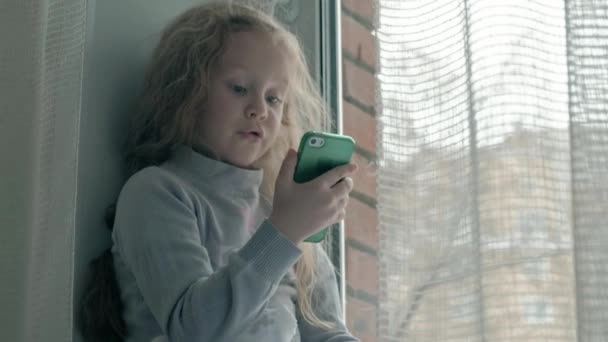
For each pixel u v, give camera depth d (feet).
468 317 3.43
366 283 4.23
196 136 3.83
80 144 3.75
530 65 3.36
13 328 3.32
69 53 3.39
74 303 3.65
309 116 4.30
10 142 3.41
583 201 2.87
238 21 3.92
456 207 3.52
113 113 3.92
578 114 2.92
